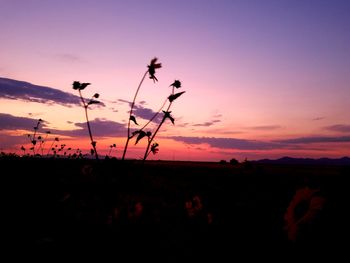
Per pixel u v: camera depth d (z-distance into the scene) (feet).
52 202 13.10
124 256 8.37
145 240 9.36
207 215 11.60
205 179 19.84
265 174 17.13
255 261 7.42
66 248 8.74
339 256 5.35
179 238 9.66
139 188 15.08
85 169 12.37
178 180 20.88
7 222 10.72
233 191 15.19
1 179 19.76
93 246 8.82
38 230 9.99
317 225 5.63
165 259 8.28
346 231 5.52
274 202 11.95
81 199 12.21
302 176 13.88
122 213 11.09
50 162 29.94
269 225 9.91
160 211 12.09
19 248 8.73
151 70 10.73
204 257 8.29
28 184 17.88
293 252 6.70
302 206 6.02
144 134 10.89
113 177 12.55
